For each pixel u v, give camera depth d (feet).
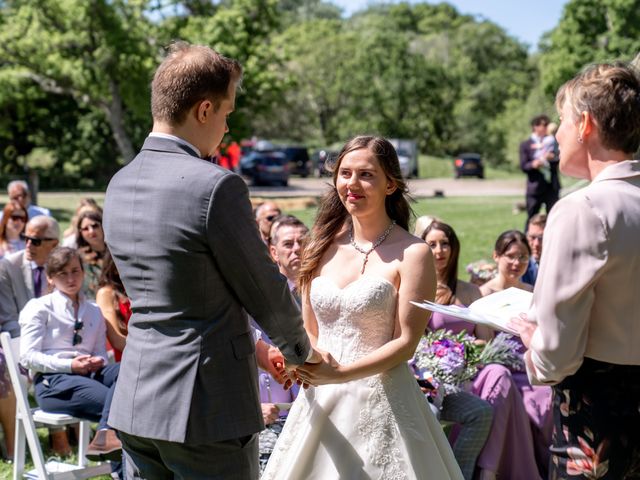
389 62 190.29
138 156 9.31
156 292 8.92
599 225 8.08
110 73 93.71
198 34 92.63
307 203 85.87
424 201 92.22
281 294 9.02
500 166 197.57
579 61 122.01
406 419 10.75
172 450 8.93
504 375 15.42
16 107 112.47
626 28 117.50
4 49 91.56
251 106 99.71
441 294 16.57
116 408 9.18
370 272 10.94
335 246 11.43
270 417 13.70
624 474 8.43
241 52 93.25
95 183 125.70
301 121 194.70
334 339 10.96
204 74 9.08
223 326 8.96
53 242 19.97
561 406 8.68
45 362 16.25
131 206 9.07
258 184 120.37
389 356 10.50
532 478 15.28
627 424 8.32
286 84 98.68
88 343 17.20
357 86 188.55
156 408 8.83
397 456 10.61
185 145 9.16
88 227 21.62
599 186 8.33
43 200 93.76
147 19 93.35
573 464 8.54
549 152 43.62
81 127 125.59
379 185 10.88
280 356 10.79
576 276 8.07
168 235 8.78
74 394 15.90
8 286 19.83
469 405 14.70
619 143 8.42
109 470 16.25
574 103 8.61
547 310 8.19
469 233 56.49
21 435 16.22
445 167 163.84
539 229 22.72
